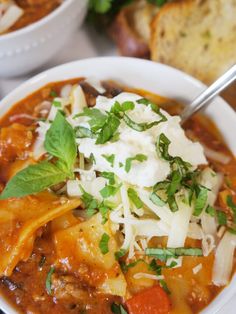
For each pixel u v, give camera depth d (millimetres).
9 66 213
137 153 154
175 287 157
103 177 161
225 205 170
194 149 167
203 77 225
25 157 175
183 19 224
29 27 200
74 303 154
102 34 240
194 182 161
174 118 168
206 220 163
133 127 157
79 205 162
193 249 156
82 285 154
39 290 155
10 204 162
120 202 158
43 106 186
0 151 176
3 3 205
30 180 157
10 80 227
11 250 155
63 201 160
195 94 188
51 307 154
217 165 181
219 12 226
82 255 155
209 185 167
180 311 154
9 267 154
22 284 156
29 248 156
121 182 157
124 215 156
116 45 239
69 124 163
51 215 157
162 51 225
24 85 187
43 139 174
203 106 184
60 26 209
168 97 194
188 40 227
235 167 182
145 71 191
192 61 227
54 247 158
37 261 158
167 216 156
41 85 190
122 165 154
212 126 188
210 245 160
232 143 184
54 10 208
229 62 223
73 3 208
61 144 161
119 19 230
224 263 160
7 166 175
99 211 158
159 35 222
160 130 161
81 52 238
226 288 157
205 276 158
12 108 186
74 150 161
